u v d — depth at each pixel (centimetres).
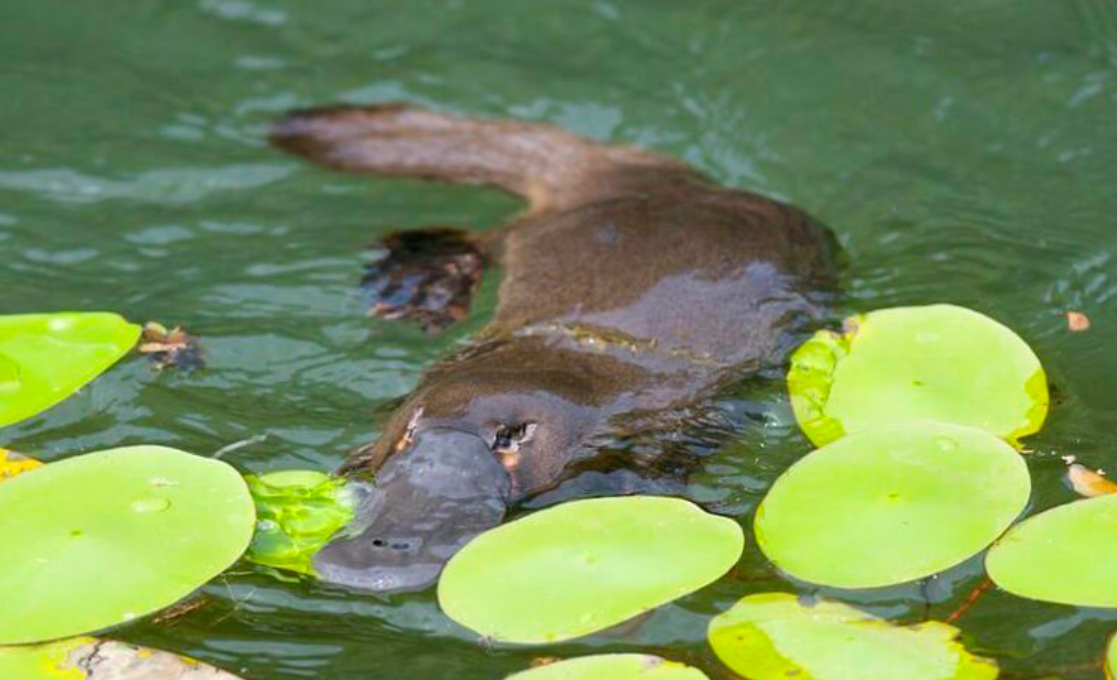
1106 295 899
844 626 617
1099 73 1133
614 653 613
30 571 609
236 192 1038
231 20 1228
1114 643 607
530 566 624
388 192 1041
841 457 688
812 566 634
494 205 1027
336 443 768
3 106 1118
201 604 652
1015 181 1038
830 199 1040
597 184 1030
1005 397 756
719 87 1161
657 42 1211
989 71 1147
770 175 1072
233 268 947
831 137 1102
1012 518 650
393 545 658
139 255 961
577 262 891
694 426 769
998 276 923
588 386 781
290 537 670
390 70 1191
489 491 695
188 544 625
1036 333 859
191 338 866
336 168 1065
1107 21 1178
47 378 744
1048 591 618
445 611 605
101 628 591
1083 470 725
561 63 1197
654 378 798
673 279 862
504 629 595
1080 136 1077
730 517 702
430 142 1085
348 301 912
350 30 1227
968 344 790
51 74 1157
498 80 1179
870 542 642
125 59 1180
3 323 780
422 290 920
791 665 595
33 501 644
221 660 623
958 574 656
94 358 760
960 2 1224
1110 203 1004
